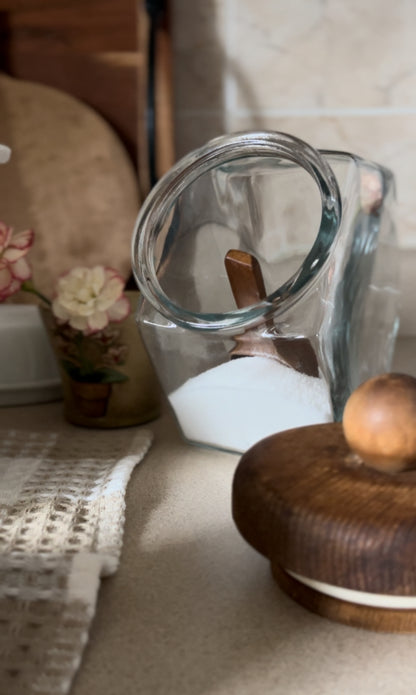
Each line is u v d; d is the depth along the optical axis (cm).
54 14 75
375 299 62
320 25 78
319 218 52
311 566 37
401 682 35
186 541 45
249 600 40
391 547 36
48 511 46
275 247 53
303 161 50
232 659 36
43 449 55
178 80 80
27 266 58
